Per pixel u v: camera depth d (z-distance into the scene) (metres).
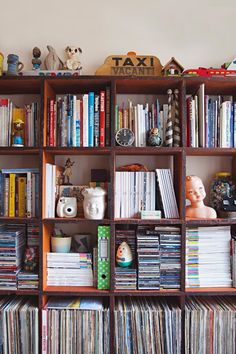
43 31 1.54
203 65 1.55
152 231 1.33
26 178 1.36
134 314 1.31
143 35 1.54
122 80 1.30
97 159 1.54
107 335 1.30
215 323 1.32
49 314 1.31
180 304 1.33
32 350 1.30
